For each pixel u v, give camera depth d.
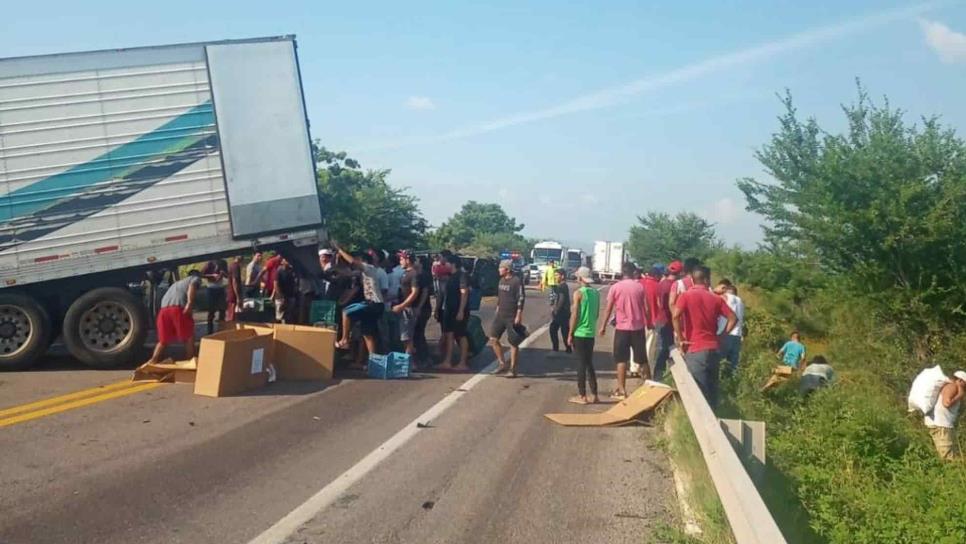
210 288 18.58
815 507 8.80
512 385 13.93
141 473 7.98
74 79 14.23
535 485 7.96
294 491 7.58
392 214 44.47
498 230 140.75
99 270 14.34
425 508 7.18
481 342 16.88
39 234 14.09
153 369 12.89
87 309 14.33
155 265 14.89
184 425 10.09
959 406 13.80
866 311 23.17
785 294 27.59
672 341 14.45
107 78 14.38
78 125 14.24
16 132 13.97
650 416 10.98
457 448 9.36
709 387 11.02
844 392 13.45
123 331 14.52
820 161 25.11
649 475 8.44
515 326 14.78
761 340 22.86
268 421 10.45
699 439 7.63
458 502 7.37
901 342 22.39
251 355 12.48
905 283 22.88
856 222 23.12
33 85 14.05
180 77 14.72
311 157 15.46
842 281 23.81
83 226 14.27
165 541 6.23
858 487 9.89
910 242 22.73
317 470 8.30
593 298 12.57
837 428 11.62
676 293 13.58
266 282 18.89
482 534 6.57
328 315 15.45
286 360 13.53
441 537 6.48
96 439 9.26
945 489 9.80
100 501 7.11
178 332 13.44
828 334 25.28
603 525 6.84
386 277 15.73
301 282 15.92
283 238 15.26
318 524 6.71
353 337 15.11
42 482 7.59
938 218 22.28
